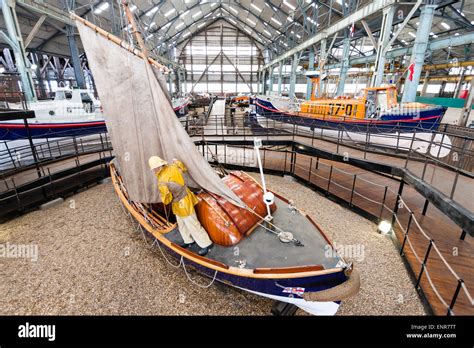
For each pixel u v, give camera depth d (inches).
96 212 278.4
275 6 1005.2
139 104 160.6
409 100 485.4
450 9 783.7
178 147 160.6
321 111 574.6
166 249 182.9
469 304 142.6
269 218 166.2
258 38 1747.0
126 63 152.6
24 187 259.9
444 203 163.3
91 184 357.7
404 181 236.5
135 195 188.9
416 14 593.3
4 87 685.3
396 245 213.5
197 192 171.5
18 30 517.3
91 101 602.5
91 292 166.6
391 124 443.8
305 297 128.9
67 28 724.0
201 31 1875.0
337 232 241.3
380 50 503.2
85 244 219.3
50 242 221.8
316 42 816.9
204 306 157.1
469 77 1289.4
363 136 474.6
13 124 439.2
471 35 568.7
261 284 135.3
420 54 464.4
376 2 501.0
